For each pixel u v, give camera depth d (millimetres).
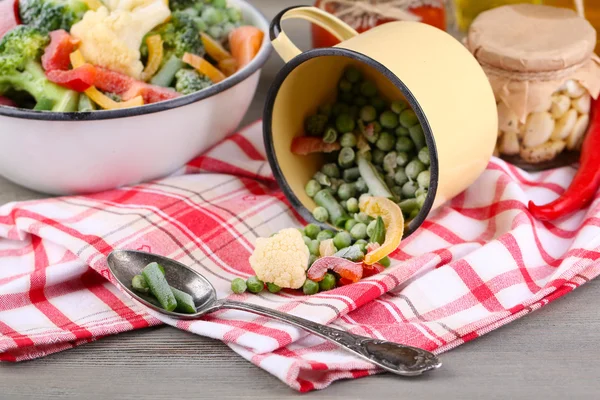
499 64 876
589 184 855
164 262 792
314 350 744
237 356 750
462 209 867
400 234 803
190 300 765
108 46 863
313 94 869
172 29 895
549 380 726
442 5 963
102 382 735
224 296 786
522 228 818
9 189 905
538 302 769
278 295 788
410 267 791
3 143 846
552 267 812
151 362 748
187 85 880
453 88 807
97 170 863
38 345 753
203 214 845
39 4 882
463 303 776
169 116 852
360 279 792
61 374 741
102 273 790
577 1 954
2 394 728
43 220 831
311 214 856
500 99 886
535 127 890
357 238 821
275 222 859
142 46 886
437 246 833
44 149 844
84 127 833
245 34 919
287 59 834
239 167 905
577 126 895
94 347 759
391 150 857
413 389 720
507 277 787
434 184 800
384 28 831
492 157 891
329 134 858
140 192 873
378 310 771
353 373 727
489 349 749
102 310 781
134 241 812
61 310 782
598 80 883
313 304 762
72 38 869
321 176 864
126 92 871
